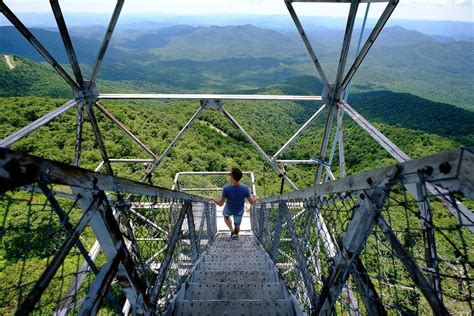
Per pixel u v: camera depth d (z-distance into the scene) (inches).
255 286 131.5
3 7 95.9
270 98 150.7
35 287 34.1
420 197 40.7
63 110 123.5
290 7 121.0
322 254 101.1
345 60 130.6
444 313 33.3
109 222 48.9
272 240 177.3
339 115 146.9
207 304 105.7
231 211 203.2
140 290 64.5
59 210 40.5
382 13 107.2
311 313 77.8
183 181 522.9
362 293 46.6
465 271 30.2
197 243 196.4
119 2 110.8
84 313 41.9
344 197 52.6
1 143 94.3
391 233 38.8
